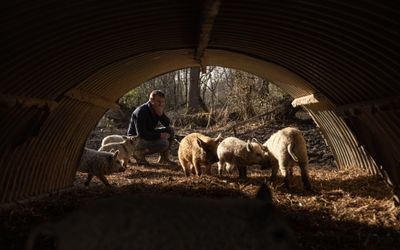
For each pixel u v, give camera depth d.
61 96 1.91
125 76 2.50
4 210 1.75
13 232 1.49
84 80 1.99
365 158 2.57
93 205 0.76
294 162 2.42
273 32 1.82
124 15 1.49
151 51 2.12
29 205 1.89
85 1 1.29
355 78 1.87
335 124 2.68
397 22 1.30
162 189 2.34
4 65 1.35
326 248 1.40
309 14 1.55
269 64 2.42
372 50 1.55
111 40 1.71
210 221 0.72
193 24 1.72
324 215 1.83
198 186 2.42
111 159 2.63
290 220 1.71
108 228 0.72
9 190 1.81
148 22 1.62
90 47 1.68
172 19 1.63
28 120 1.72
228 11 1.59
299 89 2.71
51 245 1.34
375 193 2.21
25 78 1.52
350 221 1.73
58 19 1.33
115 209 0.74
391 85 1.62
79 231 0.73
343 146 2.83
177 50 2.26
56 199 2.08
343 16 1.47
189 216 0.72
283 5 1.51
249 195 2.22
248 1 1.48
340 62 1.85
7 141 1.66
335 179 2.60
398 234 1.57
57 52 1.55
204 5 1.33
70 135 2.29
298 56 2.04
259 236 0.70
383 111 1.74
